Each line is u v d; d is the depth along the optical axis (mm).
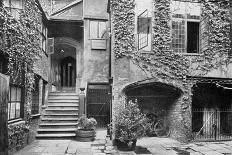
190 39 12914
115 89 11336
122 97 11109
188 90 11898
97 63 16297
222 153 9625
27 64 10203
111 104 12602
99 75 16203
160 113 12828
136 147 10539
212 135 12969
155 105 12766
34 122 11812
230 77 12391
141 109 12602
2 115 5035
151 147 10578
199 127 13164
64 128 12852
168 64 11789
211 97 13430
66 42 17609
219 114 13289
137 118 10234
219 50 12430
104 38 16469
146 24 11812
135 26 11766
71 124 12977
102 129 14727
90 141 11609
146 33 11789
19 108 10078
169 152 9758
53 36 17328
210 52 12336
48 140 11852
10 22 8391
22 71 9992
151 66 11664
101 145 10867
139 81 11469
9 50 8320
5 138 5086
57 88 20406
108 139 11977
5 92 5230
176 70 11852
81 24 17406
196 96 13344
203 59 12227
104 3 16750
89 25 16469
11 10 9469
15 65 9039
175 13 12289
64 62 20969
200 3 12539
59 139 12062
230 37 12672
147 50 11859
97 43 16391
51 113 14078
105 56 16375
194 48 12906
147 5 11961
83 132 11555
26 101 10328
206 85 13234
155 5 11977
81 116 12750
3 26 7871
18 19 9477
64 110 14219
